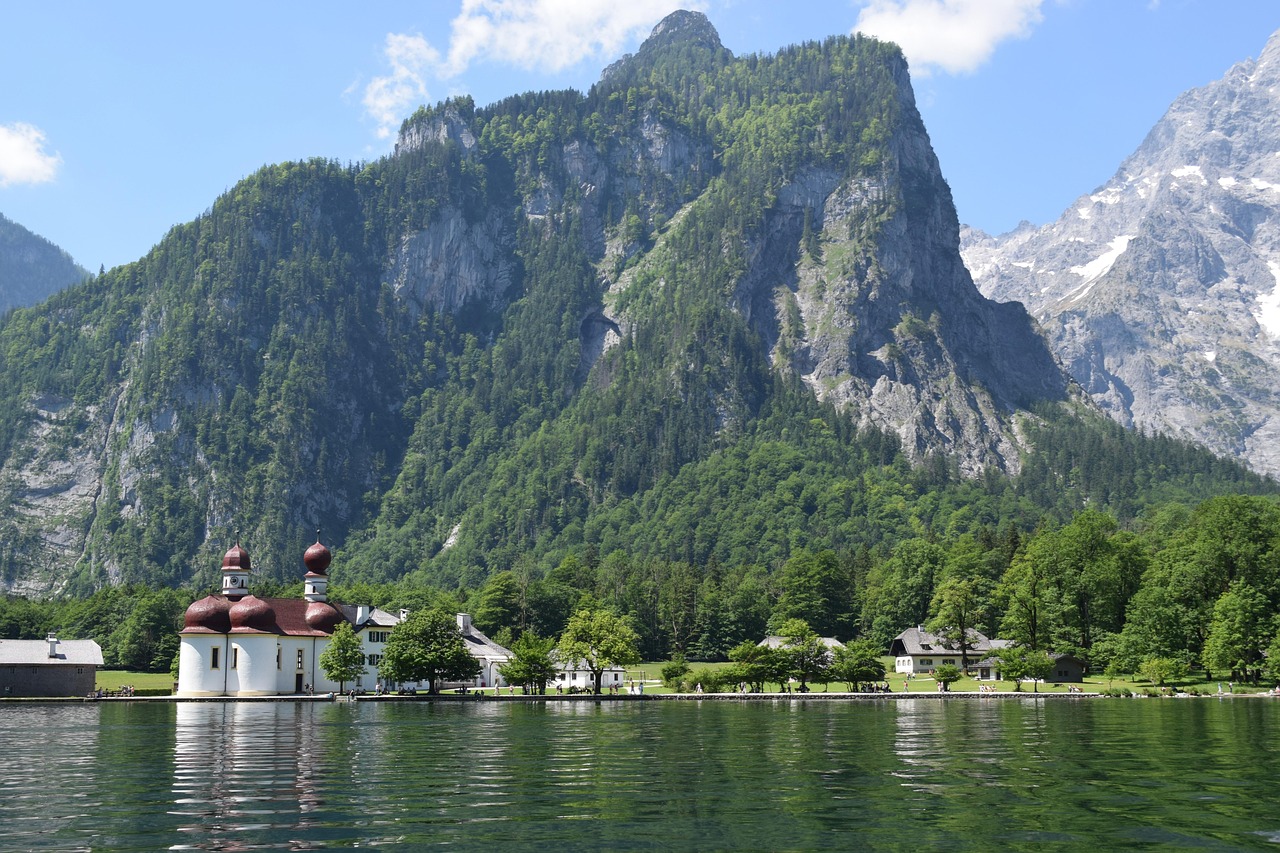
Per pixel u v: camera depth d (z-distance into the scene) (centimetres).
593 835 4625
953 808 5256
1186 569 18938
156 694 18675
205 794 5747
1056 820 4947
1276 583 17938
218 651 18362
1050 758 7344
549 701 17075
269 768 6912
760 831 4703
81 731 10319
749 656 19438
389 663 17775
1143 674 17962
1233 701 15175
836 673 19388
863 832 4684
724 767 6894
